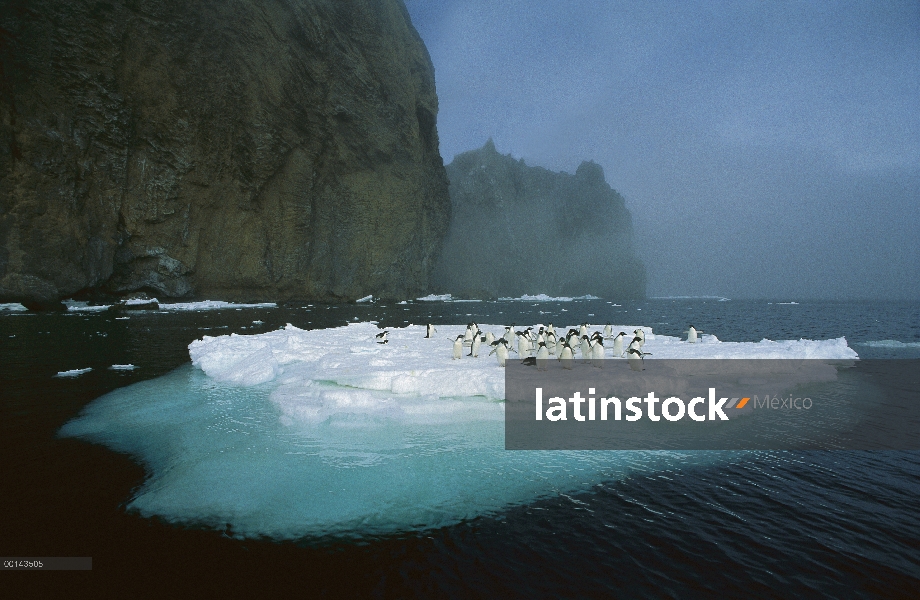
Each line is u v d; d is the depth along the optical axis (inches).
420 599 169.3
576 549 200.4
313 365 515.5
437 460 293.9
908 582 176.7
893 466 287.6
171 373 557.9
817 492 253.8
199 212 1947.6
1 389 477.4
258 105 2037.4
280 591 174.6
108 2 1604.3
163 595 171.9
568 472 278.1
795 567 186.7
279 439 329.7
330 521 224.8
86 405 417.4
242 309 1831.9
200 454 304.5
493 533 214.2
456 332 915.4
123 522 223.8
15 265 1449.3
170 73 1785.2
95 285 1649.9
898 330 1390.3
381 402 378.0
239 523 223.3
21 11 1437.0
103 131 1632.6
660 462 293.1
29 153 1459.2
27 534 213.0
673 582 177.8
